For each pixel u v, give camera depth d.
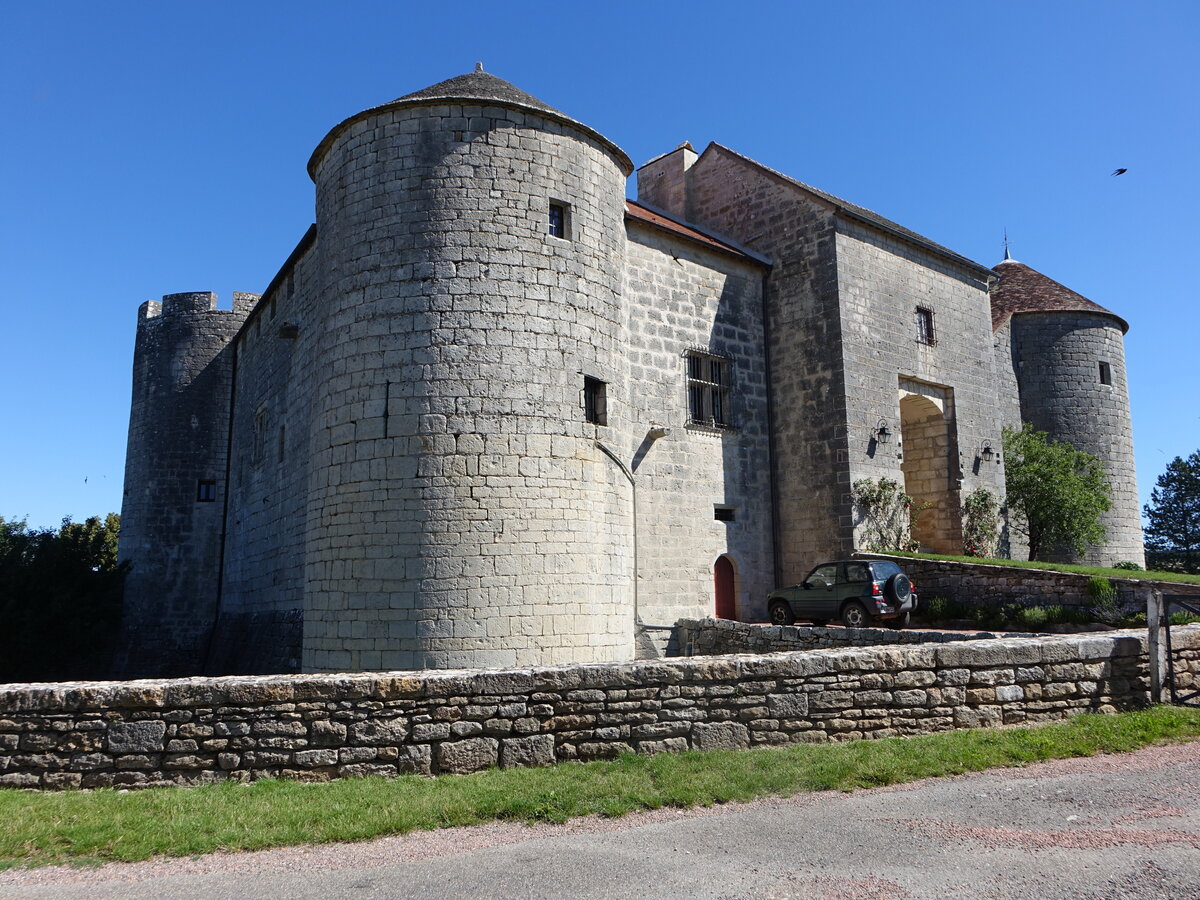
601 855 6.20
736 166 27.00
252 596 26.91
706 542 22.48
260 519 26.70
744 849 6.27
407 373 15.33
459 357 15.28
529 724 8.43
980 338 28.83
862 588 18.72
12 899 5.58
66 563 31.08
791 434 24.50
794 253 25.03
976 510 26.86
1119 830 6.47
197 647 31.52
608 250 17.28
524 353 15.56
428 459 14.97
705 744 8.80
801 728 9.10
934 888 5.46
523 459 15.22
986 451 27.95
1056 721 10.05
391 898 5.52
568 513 15.48
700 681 8.92
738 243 26.58
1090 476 30.33
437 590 14.57
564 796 7.39
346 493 15.47
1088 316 34.66
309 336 22.27
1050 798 7.33
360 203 16.33
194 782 7.89
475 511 14.84
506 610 14.68
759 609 23.56
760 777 7.86
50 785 7.81
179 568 32.16
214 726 8.02
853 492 23.03
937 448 27.28
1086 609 17.70
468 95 16.20
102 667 31.67
